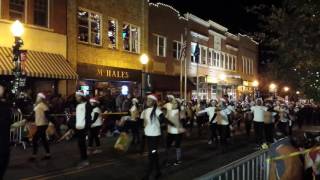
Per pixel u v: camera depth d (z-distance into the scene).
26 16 21.00
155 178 11.01
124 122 18.67
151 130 10.95
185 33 36.97
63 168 12.20
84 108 12.59
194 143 19.50
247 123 23.33
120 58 28.09
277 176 5.66
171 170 12.40
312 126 35.06
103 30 26.55
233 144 19.56
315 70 6.30
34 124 13.69
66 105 19.20
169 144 15.25
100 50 26.17
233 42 49.41
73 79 22.28
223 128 17.33
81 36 24.83
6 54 18.91
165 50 33.88
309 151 6.01
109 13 27.16
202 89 40.09
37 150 14.59
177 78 34.72
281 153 5.68
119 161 13.62
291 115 25.20
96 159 13.94
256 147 18.27
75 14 23.89
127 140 14.74
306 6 6.09
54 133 17.08
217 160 14.42
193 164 13.52
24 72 18.45
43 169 11.97
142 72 30.20
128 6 29.09
